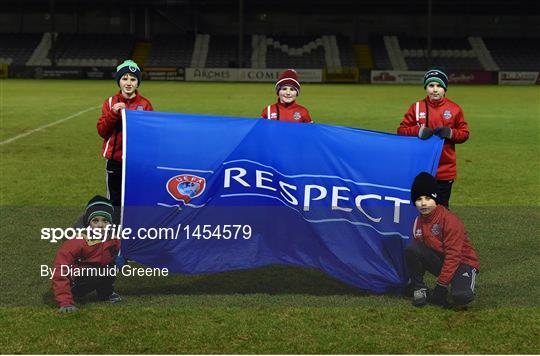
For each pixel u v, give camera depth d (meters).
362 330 4.52
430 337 4.40
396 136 5.47
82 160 12.35
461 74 49.62
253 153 5.29
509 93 37.28
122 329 4.52
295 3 58.47
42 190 9.60
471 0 58.09
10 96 29.48
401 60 56.94
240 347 4.24
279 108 6.48
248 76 49.69
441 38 59.56
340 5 59.03
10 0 57.09
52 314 4.79
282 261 5.30
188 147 5.23
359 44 59.53
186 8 57.94
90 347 4.23
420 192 5.05
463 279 5.00
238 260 5.27
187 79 50.03
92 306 4.98
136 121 5.26
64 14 58.56
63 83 42.50
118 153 6.41
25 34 57.41
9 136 15.63
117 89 35.56
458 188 10.15
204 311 4.86
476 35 60.88
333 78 49.88
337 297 5.20
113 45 56.44
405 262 5.23
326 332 4.48
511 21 60.78
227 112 22.14
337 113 22.64
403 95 33.84
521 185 10.40
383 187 5.32
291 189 5.30
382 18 59.97
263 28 59.88
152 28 58.88
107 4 57.91
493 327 4.58
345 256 5.28
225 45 57.50
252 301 5.10
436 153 5.40
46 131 16.69
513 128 18.69
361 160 5.36
